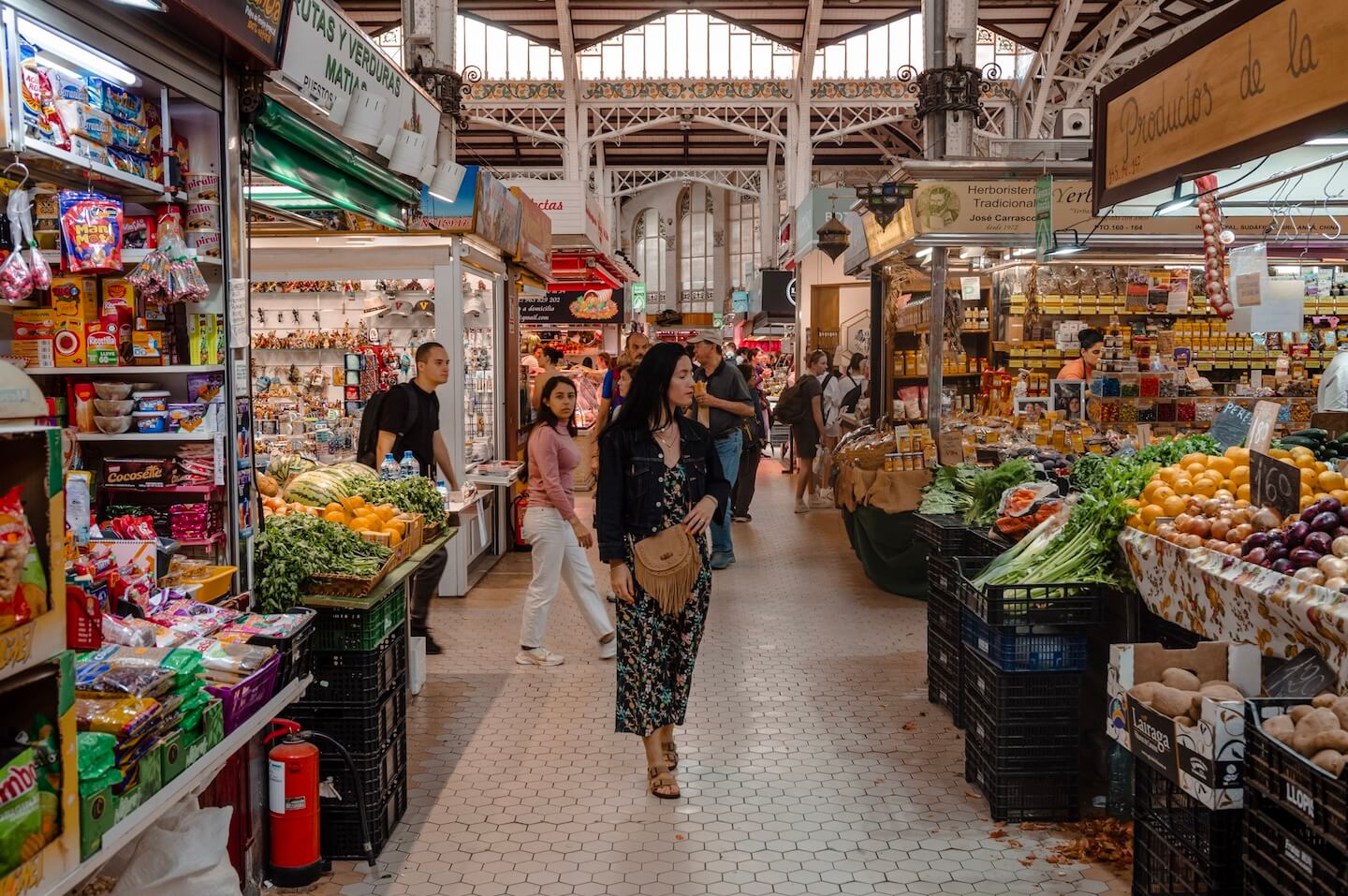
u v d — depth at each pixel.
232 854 2.96
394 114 4.72
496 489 8.78
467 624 6.49
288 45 3.46
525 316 16.98
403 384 5.76
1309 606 2.49
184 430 3.14
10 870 1.66
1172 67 3.65
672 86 28.25
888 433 7.73
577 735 4.51
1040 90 22.12
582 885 3.16
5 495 1.74
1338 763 2.02
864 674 5.41
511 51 28.14
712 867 3.27
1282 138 3.00
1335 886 1.98
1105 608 4.00
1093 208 4.33
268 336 7.74
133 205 3.16
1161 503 3.55
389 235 6.88
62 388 3.19
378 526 4.02
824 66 28.72
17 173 2.87
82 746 1.90
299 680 2.97
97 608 2.20
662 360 3.80
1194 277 9.41
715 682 5.29
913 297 9.64
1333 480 3.26
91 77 2.79
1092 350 8.38
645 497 3.76
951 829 3.54
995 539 4.54
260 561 3.33
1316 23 2.83
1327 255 7.42
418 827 3.59
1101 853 3.34
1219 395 8.77
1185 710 2.66
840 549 9.19
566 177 27.73
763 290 22.88
